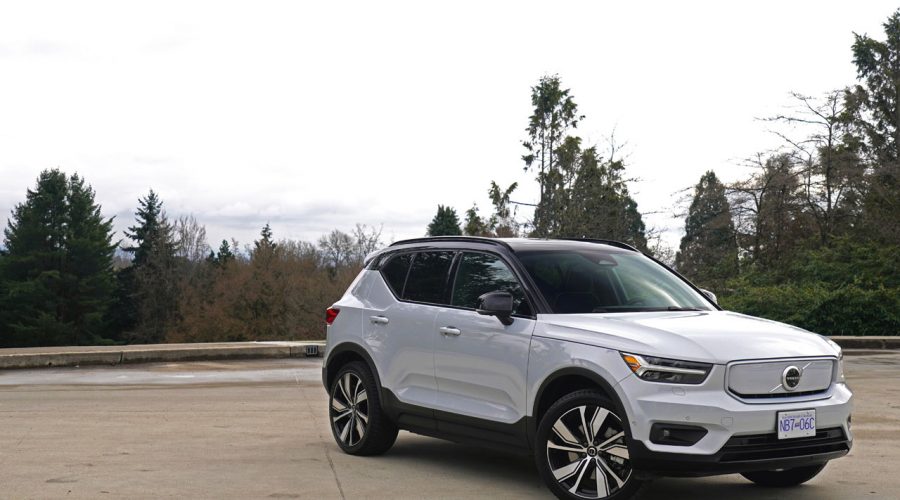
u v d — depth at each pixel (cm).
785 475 668
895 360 1878
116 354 1756
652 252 2817
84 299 7331
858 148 3656
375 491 655
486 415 671
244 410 1109
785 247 3325
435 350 721
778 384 577
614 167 2839
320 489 660
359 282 840
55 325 7044
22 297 7100
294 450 827
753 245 3384
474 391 687
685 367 562
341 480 693
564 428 604
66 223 7531
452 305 728
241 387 1376
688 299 711
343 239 7244
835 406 589
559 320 640
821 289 2547
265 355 1878
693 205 3319
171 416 1055
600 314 648
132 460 773
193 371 1628
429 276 766
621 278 707
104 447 838
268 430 948
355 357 825
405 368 749
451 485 676
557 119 3559
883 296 2388
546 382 624
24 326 7025
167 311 7469
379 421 777
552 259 706
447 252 766
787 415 566
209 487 666
